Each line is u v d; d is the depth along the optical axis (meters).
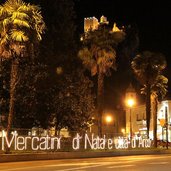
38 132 38.00
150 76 60.94
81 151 41.38
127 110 99.06
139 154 47.31
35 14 36.25
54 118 50.31
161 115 84.31
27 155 33.59
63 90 50.62
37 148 36.50
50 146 37.84
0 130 43.97
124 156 43.19
